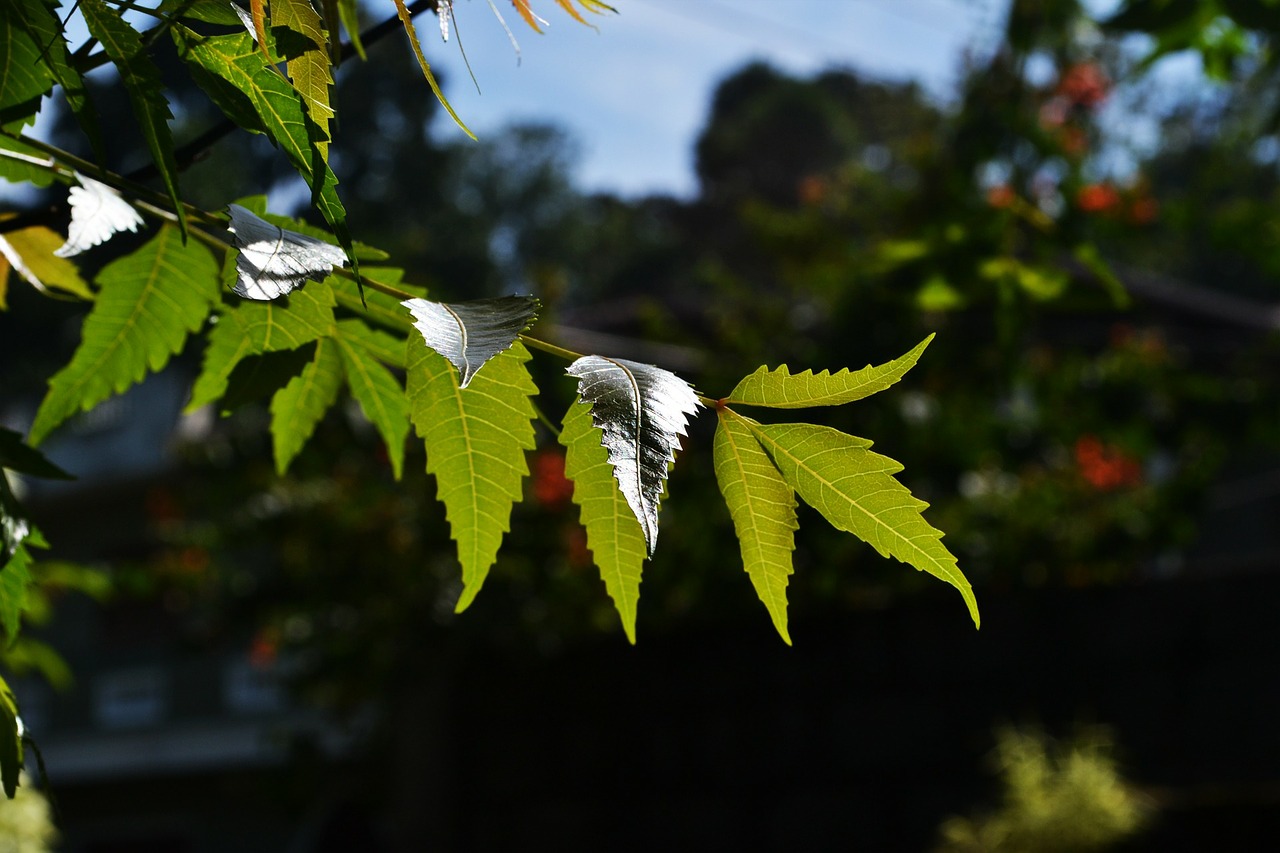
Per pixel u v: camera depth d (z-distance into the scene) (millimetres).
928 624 6086
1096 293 2434
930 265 2490
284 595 7031
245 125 725
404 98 20844
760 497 764
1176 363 7242
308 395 1081
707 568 6566
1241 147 5762
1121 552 6402
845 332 6785
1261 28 2123
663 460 666
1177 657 5562
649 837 6566
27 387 16266
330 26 780
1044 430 6781
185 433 11641
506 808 6875
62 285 1199
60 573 2430
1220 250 5727
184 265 1032
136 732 13961
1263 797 4895
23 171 906
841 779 6168
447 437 817
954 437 6570
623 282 36344
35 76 787
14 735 839
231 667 13594
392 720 7402
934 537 739
